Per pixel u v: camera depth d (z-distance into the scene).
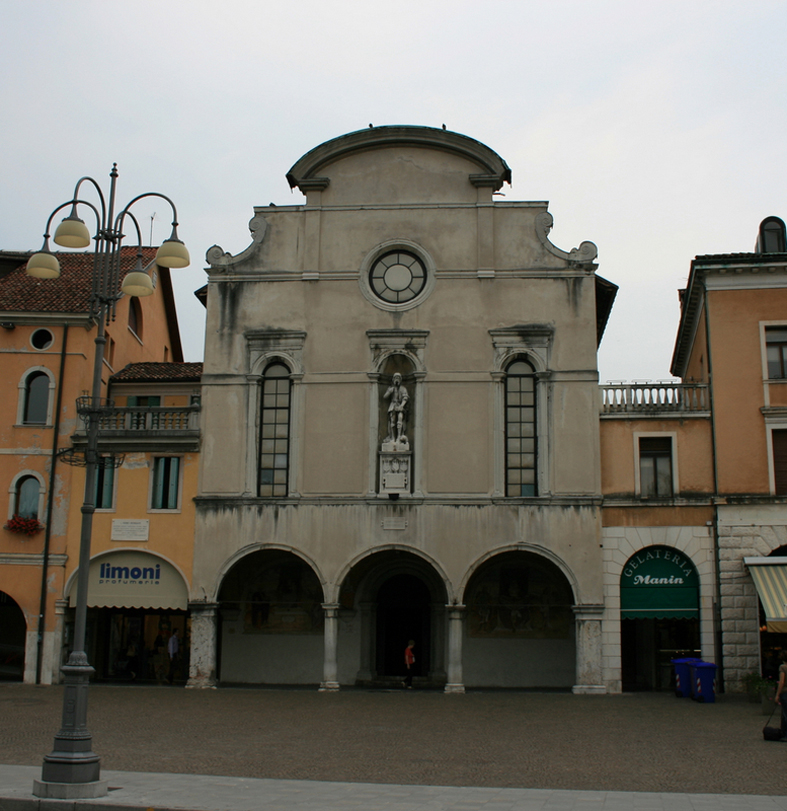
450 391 39.56
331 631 38.06
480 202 41.09
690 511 37.84
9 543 39.97
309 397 40.00
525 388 39.72
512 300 40.12
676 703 33.53
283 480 39.84
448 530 38.38
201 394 40.50
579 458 38.50
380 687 39.94
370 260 41.03
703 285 39.50
